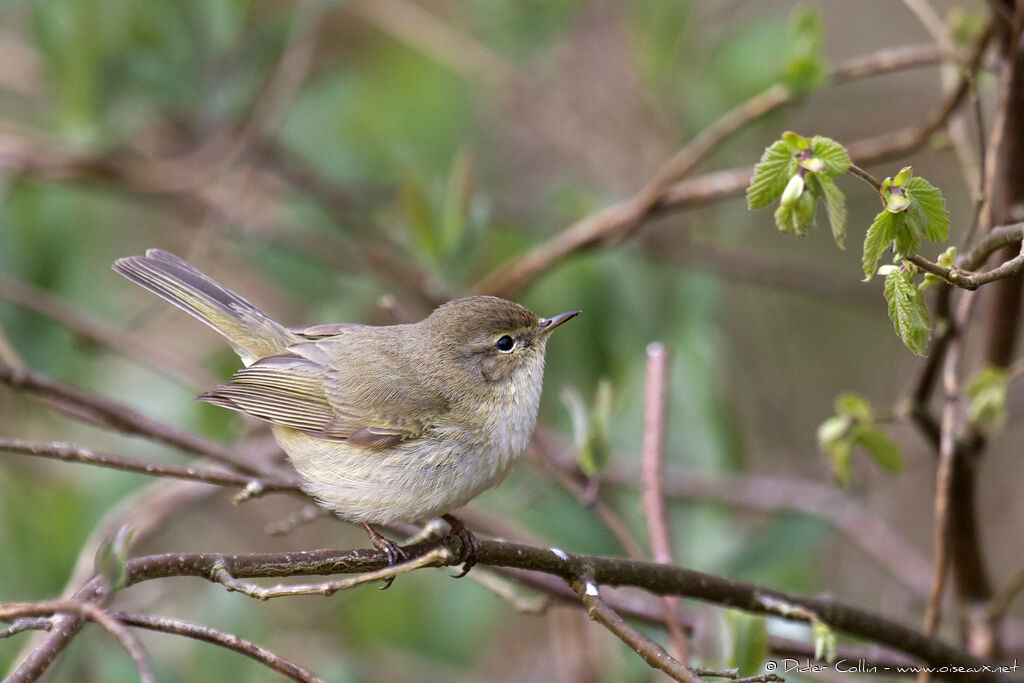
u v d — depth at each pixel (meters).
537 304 11.88
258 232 12.94
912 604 12.20
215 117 12.89
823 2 15.79
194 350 14.64
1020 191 8.46
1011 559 14.51
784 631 9.18
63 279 12.19
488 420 8.77
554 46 14.13
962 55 9.74
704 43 13.46
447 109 13.81
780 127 13.01
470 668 12.98
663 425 8.92
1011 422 13.59
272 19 13.59
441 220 11.98
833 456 8.67
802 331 16.03
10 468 12.93
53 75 11.73
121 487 11.67
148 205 13.85
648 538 11.20
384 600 12.78
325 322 12.87
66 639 5.91
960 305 8.38
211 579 6.30
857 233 15.75
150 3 12.45
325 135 13.68
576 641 11.97
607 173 14.06
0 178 11.93
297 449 9.02
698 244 13.44
